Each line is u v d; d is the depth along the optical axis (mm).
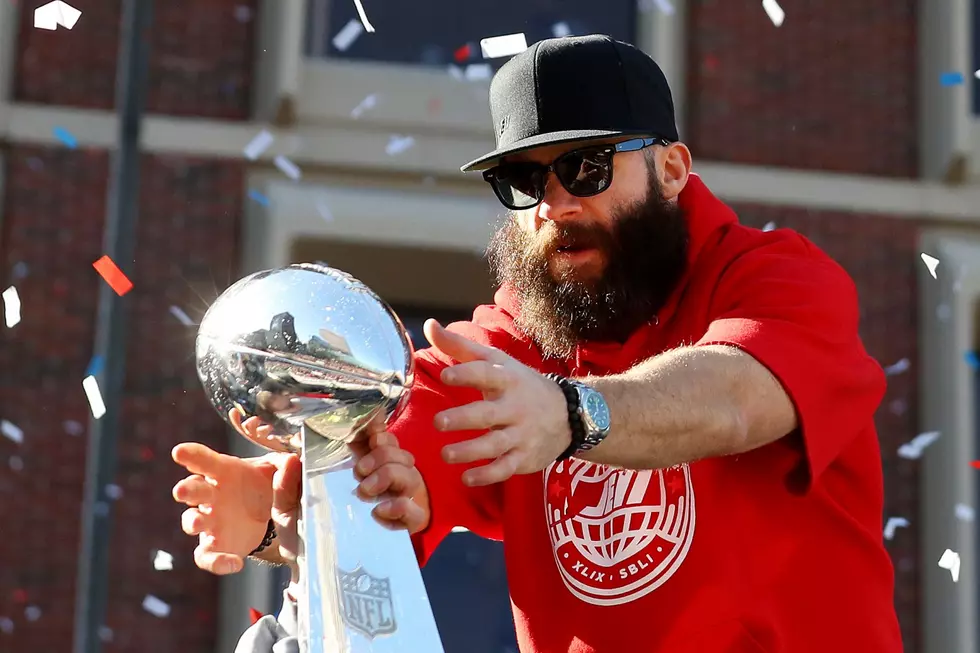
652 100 2936
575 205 2846
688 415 2266
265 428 1950
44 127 8461
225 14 8750
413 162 8797
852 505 2785
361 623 1755
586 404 2068
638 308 2875
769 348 2467
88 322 8312
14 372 8203
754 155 8906
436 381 3010
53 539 8070
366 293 1948
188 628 8078
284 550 2221
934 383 8734
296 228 8500
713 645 2592
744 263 2785
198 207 8516
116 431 8062
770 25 9023
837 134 9008
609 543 2715
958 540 8492
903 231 8938
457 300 9203
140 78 8383
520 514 2875
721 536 2633
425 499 2859
